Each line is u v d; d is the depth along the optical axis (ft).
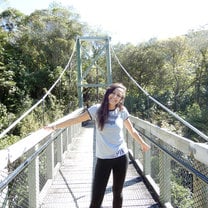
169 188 10.29
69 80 85.20
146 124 13.46
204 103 93.50
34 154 9.23
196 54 100.42
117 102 8.51
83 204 11.85
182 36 101.14
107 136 8.50
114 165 8.57
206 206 6.85
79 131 36.86
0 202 7.08
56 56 87.66
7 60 77.20
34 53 86.84
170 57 101.55
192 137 61.46
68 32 91.66
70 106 80.79
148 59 101.91
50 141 12.96
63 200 12.26
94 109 8.64
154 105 73.05
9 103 66.28
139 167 15.72
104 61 98.02
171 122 68.80
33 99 75.36
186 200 9.18
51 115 65.41
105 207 11.48
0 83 65.67
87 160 19.89
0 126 49.47
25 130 51.67
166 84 100.94
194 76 97.96
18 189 9.03
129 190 13.19
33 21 88.99
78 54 53.26
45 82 80.64
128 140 19.85
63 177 15.56
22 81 75.20
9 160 6.99
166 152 9.52
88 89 94.22
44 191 12.60
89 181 14.80
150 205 11.49
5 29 92.07
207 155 6.33
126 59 104.42
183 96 97.09
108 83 53.83
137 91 103.14
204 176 6.50
